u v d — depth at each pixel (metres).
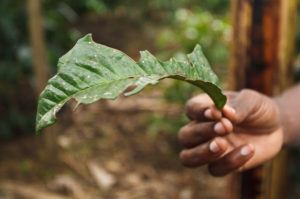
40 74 2.66
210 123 0.78
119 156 2.85
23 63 3.02
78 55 0.47
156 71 0.50
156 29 5.98
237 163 0.78
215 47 3.83
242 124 0.86
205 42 3.77
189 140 0.84
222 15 6.35
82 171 2.63
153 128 3.18
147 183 2.57
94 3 5.29
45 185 2.43
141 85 0.46
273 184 1.19
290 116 0.94
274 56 1.05
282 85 1.08
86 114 3.40
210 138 0.81
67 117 3.32
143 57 0.49
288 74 1.11
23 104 3.25
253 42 1.04
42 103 0.45
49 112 0.44
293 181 2.53
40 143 2.86
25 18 3.23
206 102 0.82
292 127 0.94
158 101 3.65
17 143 2.85
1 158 2.66
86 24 5.63
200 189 2.53
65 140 2.96
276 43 1.04
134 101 3.66
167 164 2.79
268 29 1.03
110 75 0.47
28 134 2.97
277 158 1.20
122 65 0.48
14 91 3.34
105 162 2.76
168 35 3.93
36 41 2.60
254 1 1.01
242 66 1.06
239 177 1.12
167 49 4.99
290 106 0.96
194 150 0.81
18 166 2.59
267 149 0.89
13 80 3.16
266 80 1.06
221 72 3.87
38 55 2.63
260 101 0.85
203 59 0.58
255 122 0.85
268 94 1.07
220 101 0.63
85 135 3.08
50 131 2.73
